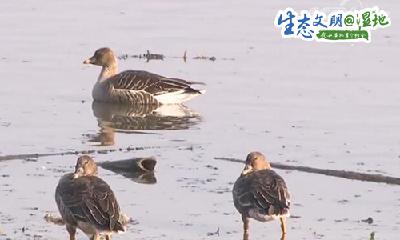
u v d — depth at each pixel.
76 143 20.56
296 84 26.31
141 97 25.45
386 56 29.84
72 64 28.45
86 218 13.51
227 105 24.44
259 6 36.75
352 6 35.56
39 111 23.50
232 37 32.19
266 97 25.03
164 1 37.72
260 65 28.61
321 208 16.25
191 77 27.25
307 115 23.19
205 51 30.36
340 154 19.70
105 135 21.50
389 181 17.75
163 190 17.12
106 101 25.44
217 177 17.97
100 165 18.56
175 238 14.59
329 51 30.55
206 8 36.59
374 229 15.16
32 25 32.97
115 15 35.03
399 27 33.69
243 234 14.83
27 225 14.99
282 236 14.68
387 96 24.97
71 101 24.86
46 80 26.64
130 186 17.38
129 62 28.86
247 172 15.09
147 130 22.17
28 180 17.45
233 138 21.19
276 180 14.43
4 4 36.09
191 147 20.34
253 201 14.30
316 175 18.22
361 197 16.86
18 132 21.30
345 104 24.19
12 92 25.20
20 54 29.23
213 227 15.19
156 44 31.11
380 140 20.88
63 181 14.13
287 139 21.00
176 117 23.67
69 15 34.72
